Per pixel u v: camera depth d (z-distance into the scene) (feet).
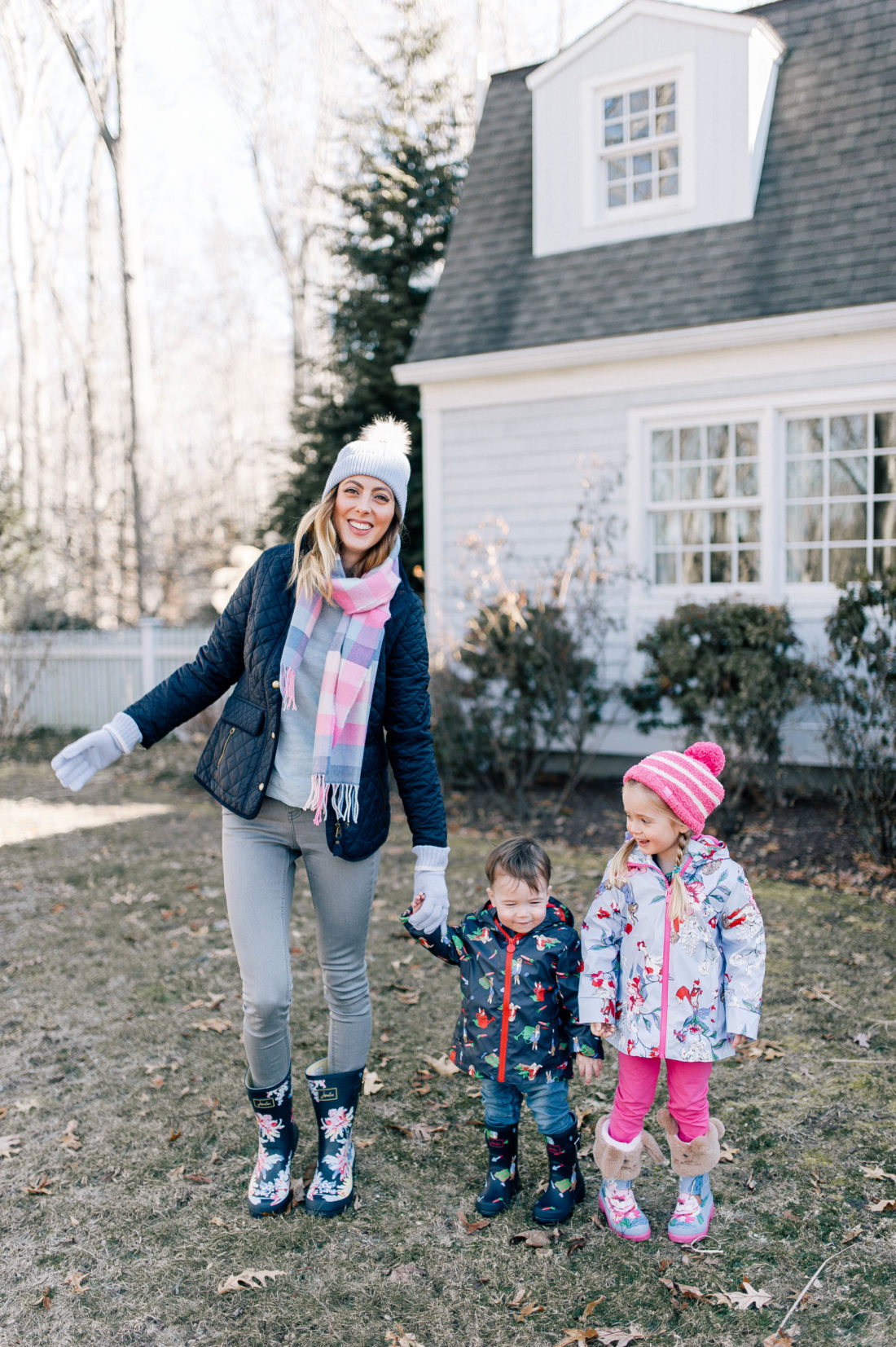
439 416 30.35
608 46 28.66
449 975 14.61
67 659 39.06
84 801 28.07
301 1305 7.88
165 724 8.78
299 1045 12.35
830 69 28.09
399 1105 10.96
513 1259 8.36
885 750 18.85
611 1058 11.98
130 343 44.62
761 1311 7.70
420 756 8.71
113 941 16.34
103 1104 11.14
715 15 26.73
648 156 28.81
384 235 41.50
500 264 30.73
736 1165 9.68
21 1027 13.15
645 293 27.30
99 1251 8.61
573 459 28.45
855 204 25.52
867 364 24.45
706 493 27.07
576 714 27.20
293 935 16.55
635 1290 7.95
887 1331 7.45
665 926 8.02
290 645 8.18
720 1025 8.07
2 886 19.57
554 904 8.75
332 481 8.50
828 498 25.67
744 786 24.12
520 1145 10.17
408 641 8.66
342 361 42.37
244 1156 10.03
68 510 59.52
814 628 25.77
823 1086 11.15
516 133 33.19
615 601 27.99
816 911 17.03
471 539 26.07
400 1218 8.95
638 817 7.98
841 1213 8.89
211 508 74.74
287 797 8.29
